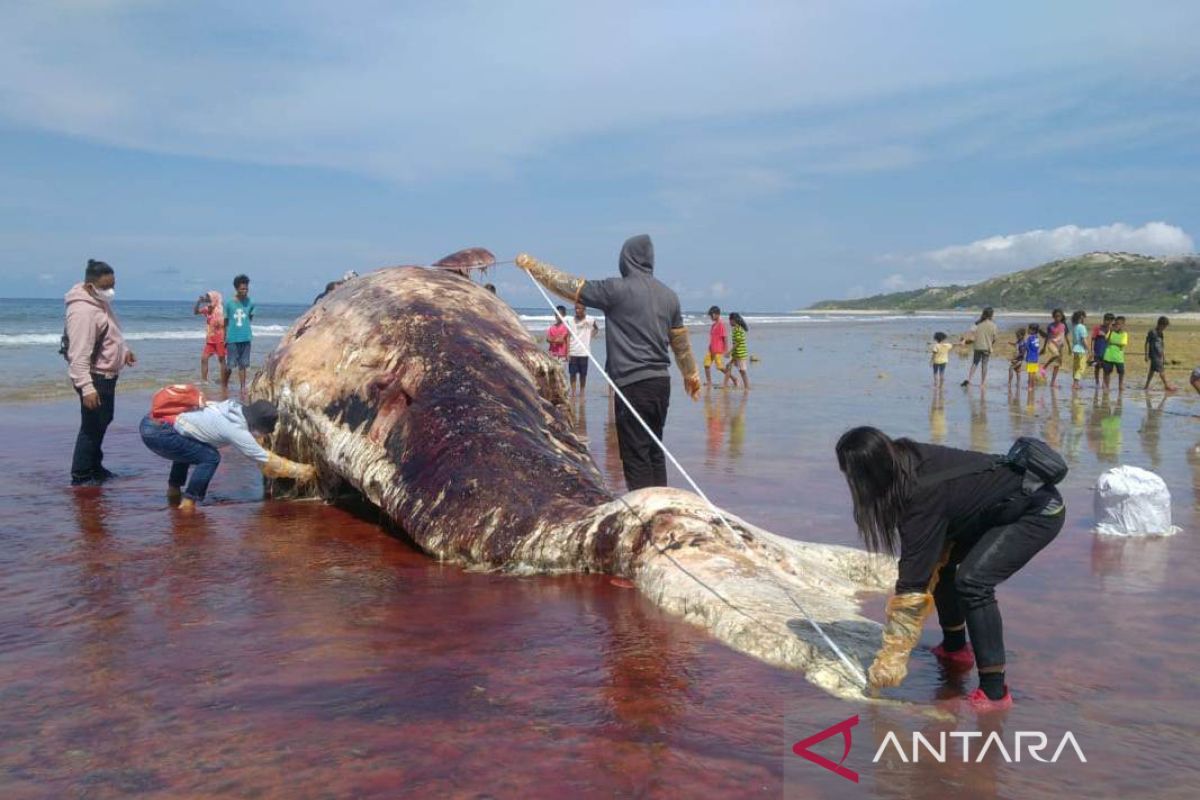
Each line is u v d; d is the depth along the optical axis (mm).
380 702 3674
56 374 19250
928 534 3779
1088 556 6246
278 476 7793
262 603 5023
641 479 6586
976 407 16766
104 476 8719
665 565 5230
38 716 3525
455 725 3469
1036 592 5402
